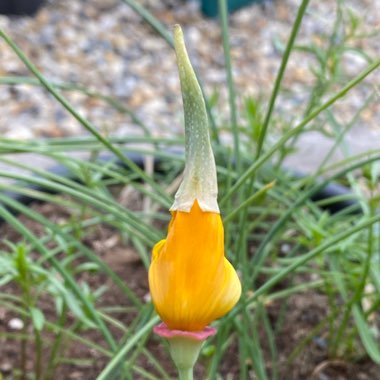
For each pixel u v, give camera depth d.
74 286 0.23
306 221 0.28
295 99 0.76
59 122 0.70
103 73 0.84
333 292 0.33
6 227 0.40
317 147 0.50
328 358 0.31
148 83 0.83
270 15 1.04
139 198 0.42
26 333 0.31
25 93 0.76
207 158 0.14
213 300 0.14
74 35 0.91
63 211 0.41
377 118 0.75
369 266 0.26
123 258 0.38
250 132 0.35
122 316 0.34
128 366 0.25
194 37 0.95
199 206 0.14
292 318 0.34
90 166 0.27
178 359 0.15
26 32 0.90
